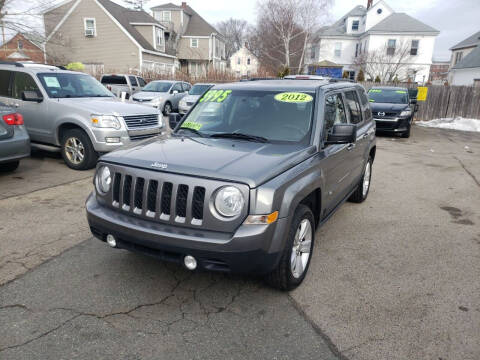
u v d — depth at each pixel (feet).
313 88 13.83
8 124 20.43
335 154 13.33
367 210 19.24
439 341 9.33
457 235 16.24
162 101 57.62
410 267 13.17
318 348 8.97
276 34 150.20
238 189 9.17
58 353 8.48
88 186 20.81
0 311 9.86
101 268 12.26
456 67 126.93
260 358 8.59
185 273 12.16
